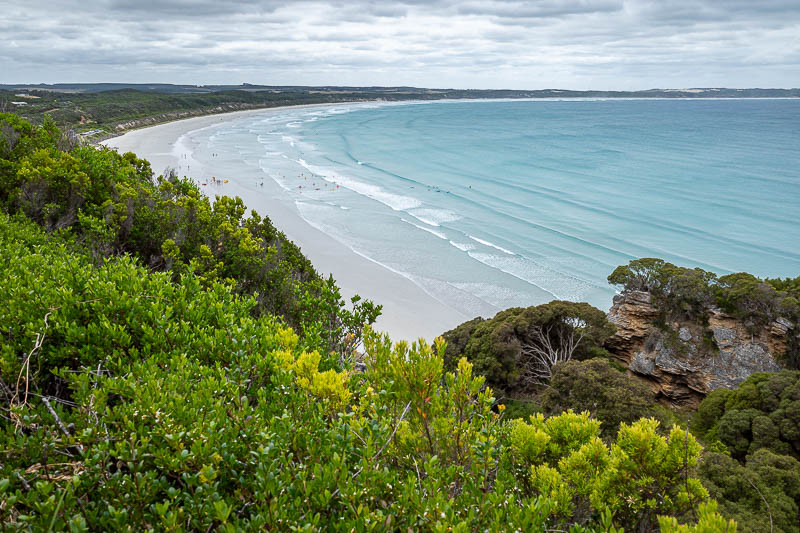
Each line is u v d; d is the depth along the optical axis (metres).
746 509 9.22
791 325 20.42
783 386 14.79
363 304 7.62
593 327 22.02
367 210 54.50
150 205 15.52
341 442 3.20
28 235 9.59
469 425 3.92
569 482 4.09
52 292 5.16
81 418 3.26
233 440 3.19
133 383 3.49
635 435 4.07
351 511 2.75
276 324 5.92
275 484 2.78
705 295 22.20
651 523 3.97
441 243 44.69
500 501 2.99
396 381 3.81
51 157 16.81
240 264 13.19
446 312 32.22
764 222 52.84
